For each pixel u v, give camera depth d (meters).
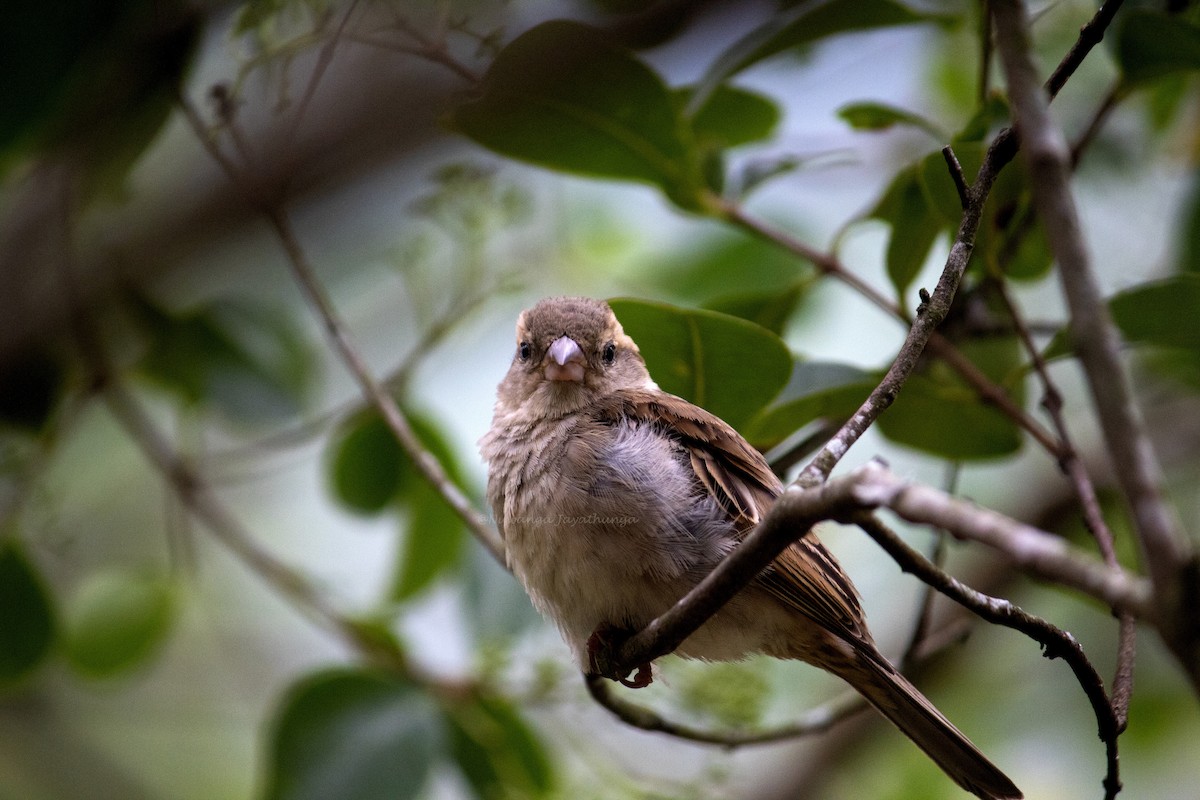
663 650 6.21
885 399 5.55
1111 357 3.86
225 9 8.76
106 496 13.79
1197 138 11.29
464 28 7.75
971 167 7.32
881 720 12.71
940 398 8.25
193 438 11.62
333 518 14.26
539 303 9.23
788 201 12.46
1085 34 5.91
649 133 8.20
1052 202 4.23
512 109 8.00
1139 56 7.76
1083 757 12.59
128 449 13.92
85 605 11.11
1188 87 10.55
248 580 13.83
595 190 12.92
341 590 11.20
